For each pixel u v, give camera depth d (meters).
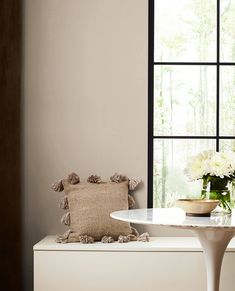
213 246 3.74
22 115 4.65
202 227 3.30
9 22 4.54
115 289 4.15
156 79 4.74
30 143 4.65
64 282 4.14
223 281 4.17
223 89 4.73
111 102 4.66
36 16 4.66
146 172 4.64
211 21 4.75
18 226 4.50
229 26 4.74
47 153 4.65
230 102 4.72
